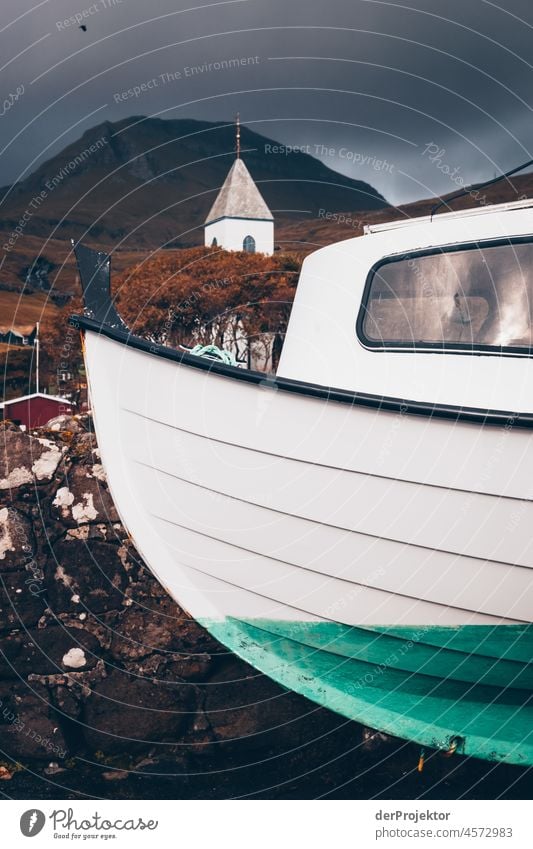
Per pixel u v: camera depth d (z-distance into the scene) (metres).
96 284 5.75
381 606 5.53
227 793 6.59
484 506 4.99
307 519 5.38
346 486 5.20
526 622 5.35
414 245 5.37
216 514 5.63
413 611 5.49
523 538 5.00
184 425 5.48
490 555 5.11
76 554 7.24
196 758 6.87
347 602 5.59
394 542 5.26
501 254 5.13
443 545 5.16
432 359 5.11
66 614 7.18
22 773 6.79
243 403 5.27
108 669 7.09
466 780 6.62
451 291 5.19
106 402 5.75
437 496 5.05
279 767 6.81
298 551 5.52
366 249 5.54
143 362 5.52
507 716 5.91
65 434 7.91
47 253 87.62
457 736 5.98
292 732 6.82
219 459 5.45
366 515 5.24
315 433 5.15
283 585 5.70
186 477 5.61
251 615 5.93
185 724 6.93
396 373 5.20
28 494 7.35
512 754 5.97
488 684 5.77
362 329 5.38
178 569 6.02
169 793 6.60
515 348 4.94
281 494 5.37
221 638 6.10
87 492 7.32
